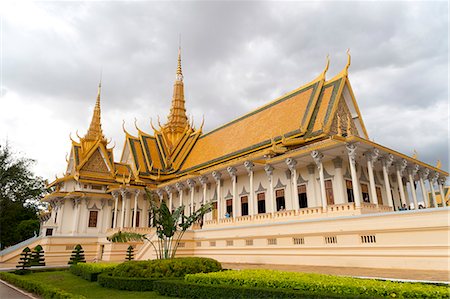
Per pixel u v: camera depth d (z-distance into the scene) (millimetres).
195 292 11992
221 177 33438
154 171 44531
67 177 41938
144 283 14406
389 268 16344
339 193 24500
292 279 10766
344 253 18453
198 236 28875
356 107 30594
